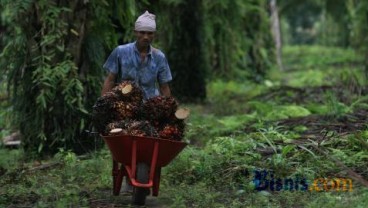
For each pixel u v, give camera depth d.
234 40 21.50
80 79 10.05
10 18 10.59
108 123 6.74
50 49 9.92
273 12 34.06
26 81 10.08
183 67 17.05
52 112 9.96
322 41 50.72
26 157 10.00
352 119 10.88
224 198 7.07
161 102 6.63
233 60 21.62
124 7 10.59
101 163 8.70
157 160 6.45
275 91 17.36
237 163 8.20
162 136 6.50
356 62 28.52
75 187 7.52
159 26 12.34
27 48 9.95
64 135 9.98
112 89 6.85
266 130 9.53
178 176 8.05
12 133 11.73
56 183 7.76
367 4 28.56
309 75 24.41
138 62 7.21
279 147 8.61
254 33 24.03
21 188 7.35
